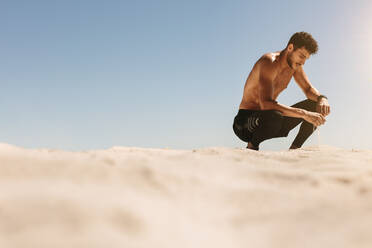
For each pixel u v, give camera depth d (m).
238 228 0.85
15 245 0.68
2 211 0.81
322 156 2.05
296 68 3.50
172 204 0.97
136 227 0.78
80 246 0.69
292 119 3.83
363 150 2.70
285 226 0.85
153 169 1.25
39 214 0.81
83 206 0.85
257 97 3.69
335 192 1.13
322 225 0.83
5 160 1.22
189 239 0.76
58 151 1.72
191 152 2.09
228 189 1.14
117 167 1.25
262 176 1.35
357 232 0.76
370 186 1.17
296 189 1.17
